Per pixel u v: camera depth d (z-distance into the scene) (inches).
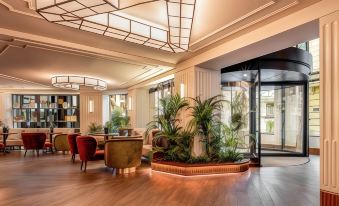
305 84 365.4
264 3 144.9
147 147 307.4
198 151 264.1
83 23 151.6
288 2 143.6
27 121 535.2
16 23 171.5
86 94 528.7
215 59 236.7
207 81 278.7
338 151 128.5
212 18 165.0
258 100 290.8
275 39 179.0
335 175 129.3
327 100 134.4
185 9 145.2
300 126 371.6
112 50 238.8
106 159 244.8
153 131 321.7
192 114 255.1
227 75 316.5
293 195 175.8
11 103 527.2
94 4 121.4
